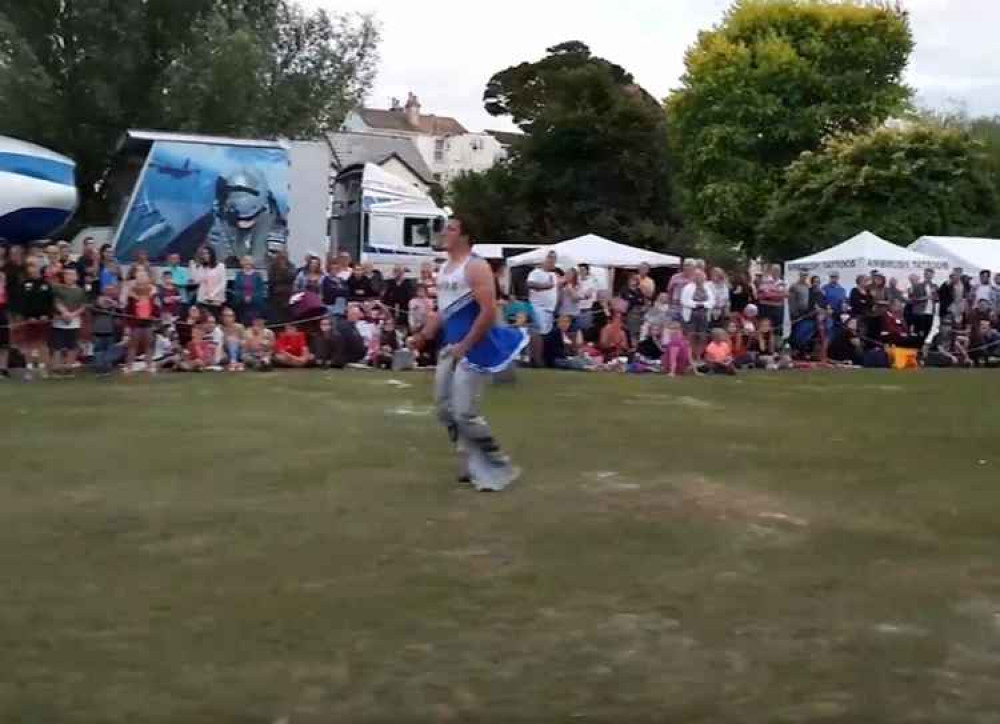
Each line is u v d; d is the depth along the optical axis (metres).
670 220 46.94
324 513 7.66
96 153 34.84
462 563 6.45
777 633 5.31
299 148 24.81
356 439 10.88
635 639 5.21
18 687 4.54
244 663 4.84
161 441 10.67
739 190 51.84
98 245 23.27
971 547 6.97
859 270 26.92
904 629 5.39
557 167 46.50
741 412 13.85
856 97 52.47
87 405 13.45
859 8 52.97
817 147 51.66
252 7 37.56
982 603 5.80
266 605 5.63
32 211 20.70
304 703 4.43
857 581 6.18
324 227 25.08
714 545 6.92
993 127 49.22
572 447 10.62
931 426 12.74
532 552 6.70
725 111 52.59
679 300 21.30
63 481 8.70
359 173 29.42
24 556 6.49
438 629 5.31
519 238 46.22
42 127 34.06
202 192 23.56
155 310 18.88
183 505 7.87
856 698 4.54
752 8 53.97
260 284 20.61
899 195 40.91
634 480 8.98
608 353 21.61
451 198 51.75
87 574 6.14
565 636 5.24
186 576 6.12
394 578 6.14
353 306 20.12
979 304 25.11
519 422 12.39
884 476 9.37
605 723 4.29
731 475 9.29
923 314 24.53
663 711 4.41
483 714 4.36
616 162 46.00
